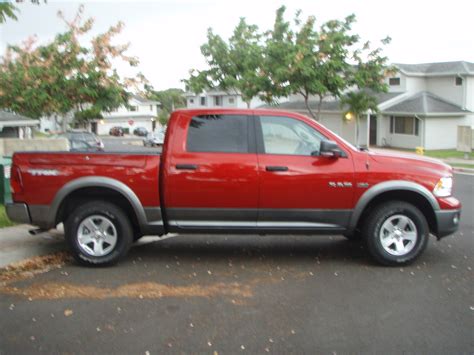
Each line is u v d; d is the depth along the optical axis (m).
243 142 6.74
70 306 5.33
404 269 6.70
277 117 6.81
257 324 4.86
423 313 5.13
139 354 4.24
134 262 7.02
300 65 25.53
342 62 26.53
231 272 6.55
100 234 6.75
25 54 16.47
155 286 5.98
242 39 33.34
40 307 5.30
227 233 6.81
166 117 74.50
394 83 37.56
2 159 10.52
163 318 5.00
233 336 4.59
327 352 4.28
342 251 7.68
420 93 36.66
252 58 29.70
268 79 27.59
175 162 6.64
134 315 5.08
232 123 6.80
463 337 4.57
